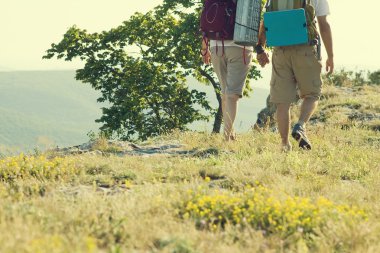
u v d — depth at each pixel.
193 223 6.16
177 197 7.00
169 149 12.72
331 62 10.93
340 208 6.69
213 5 11.69
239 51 11.76
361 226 6.07
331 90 25.25
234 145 11.95
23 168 9.29
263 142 12.44
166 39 51.66
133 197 7.02
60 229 5.75
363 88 26.45
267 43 10.88
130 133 49.44
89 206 6.46
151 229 5.92
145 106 50.69
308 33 10.70
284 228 6.05
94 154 11.34
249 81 50.78
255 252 5.54
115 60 52.56
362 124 17.14
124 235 5.73
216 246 5.51
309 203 6.78
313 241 5.97
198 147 12.49
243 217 6.39
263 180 8.59
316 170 9.73
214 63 12.10
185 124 50.78
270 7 10.88
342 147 12.23
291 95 11.23
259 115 25.19
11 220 5.93
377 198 7.93
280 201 6.89
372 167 10.21
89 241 4.88
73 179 8.77
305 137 11.23
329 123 18.05
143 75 49.56
